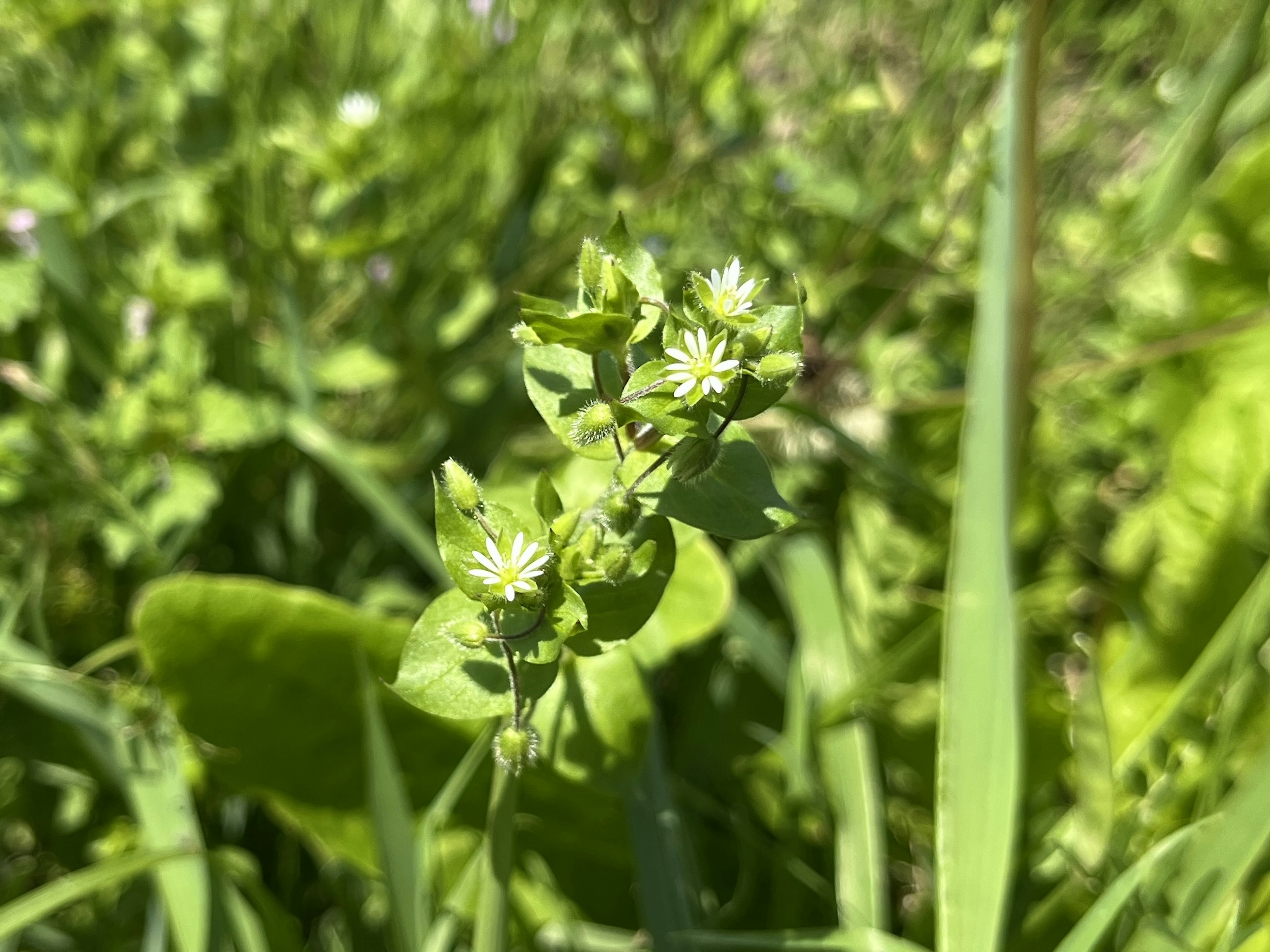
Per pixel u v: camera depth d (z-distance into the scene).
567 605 0.10
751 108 0.25
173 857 0.14
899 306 0.23
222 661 0.15
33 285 0.19
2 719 0.17
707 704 0.19
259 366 0.22
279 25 0.23
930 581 0.22
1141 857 0.16
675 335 0.10
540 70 0.26
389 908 0.13
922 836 0.19
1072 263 0.26
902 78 0.29
